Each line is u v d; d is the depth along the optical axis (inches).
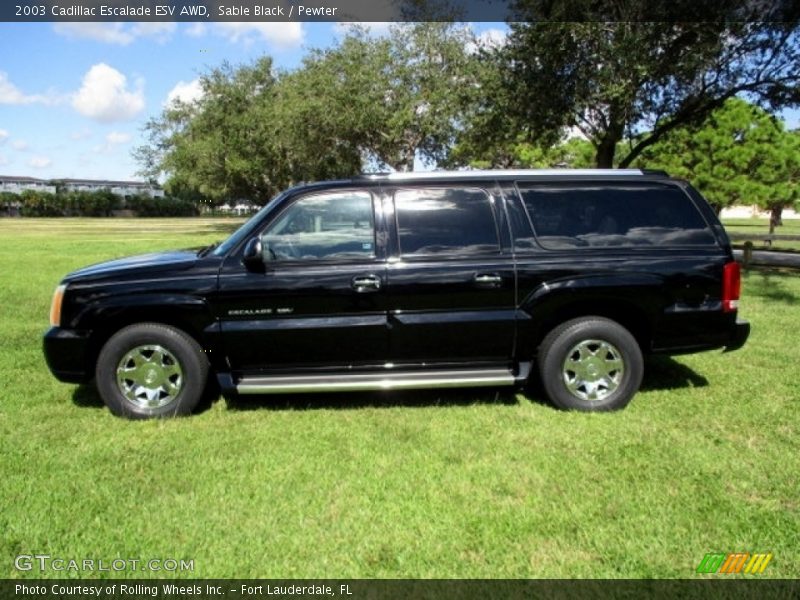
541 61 553.9
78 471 147.3
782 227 1492.4
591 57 525.3
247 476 144.6
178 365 182.7
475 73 701.3
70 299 179.6
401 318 179.8
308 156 1122.7
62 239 1066.1
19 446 162.4
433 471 146.5
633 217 188.7
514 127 617.0
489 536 118.3
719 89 581.9
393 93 994.1
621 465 148.6
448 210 185.2
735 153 978.7
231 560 111.6
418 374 185.0
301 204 182.9
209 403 197.8
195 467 149.4
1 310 358.3
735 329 187.8
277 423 179.5
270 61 1423.5
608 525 121.9
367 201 183.9
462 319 181.2
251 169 1402.6
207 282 178.1
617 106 541.6
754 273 546.9
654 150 845.8
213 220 2613.2
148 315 180.1
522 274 181.5
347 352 182.2
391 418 183.0
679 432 169.5
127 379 183.6
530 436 167.6
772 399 196.7
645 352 191.6
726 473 143.6
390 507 129.6
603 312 190.1
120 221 2404.0
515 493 135.3
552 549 114.2
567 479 141.7
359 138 1047.0
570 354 185.6
